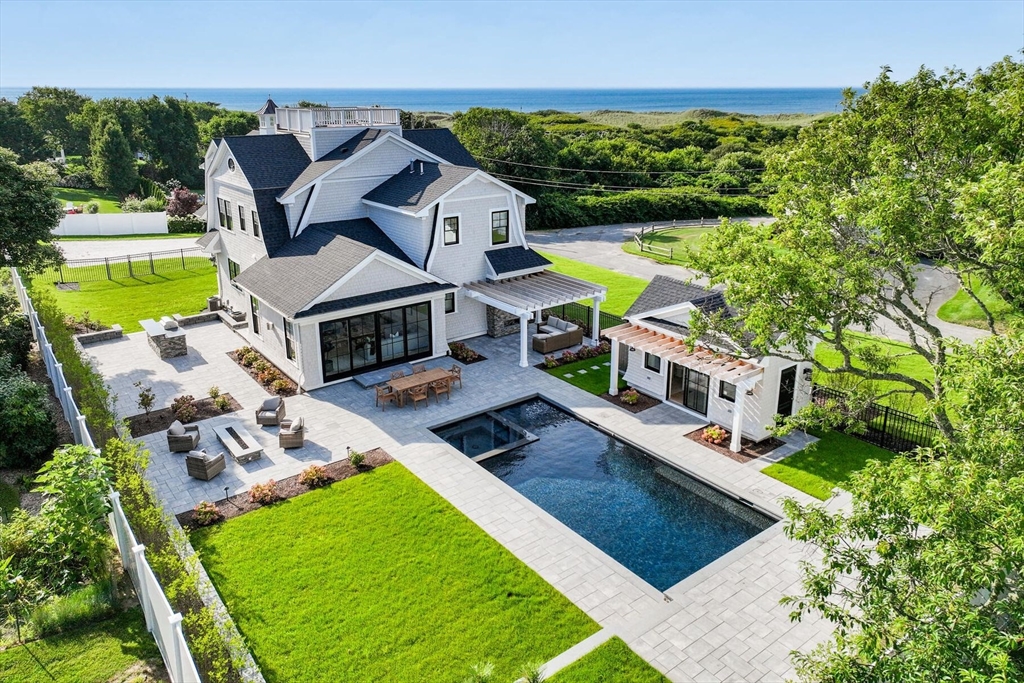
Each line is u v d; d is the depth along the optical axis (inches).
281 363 1045.8
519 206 1204.5
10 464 708.0
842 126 1061.8
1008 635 304.2
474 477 757.3
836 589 579.8
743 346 694.5
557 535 655.1
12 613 501.0
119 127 2994.6
